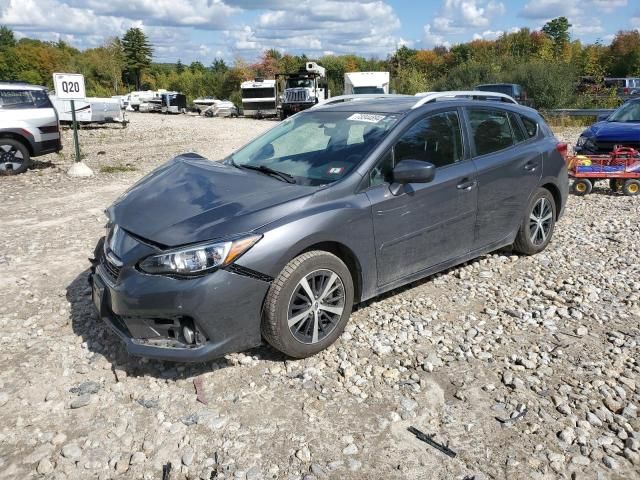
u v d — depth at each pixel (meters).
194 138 22.66
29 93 12.50
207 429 3.18
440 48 90.06
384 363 3.85
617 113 11.12
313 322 3.87
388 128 4.45
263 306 3.67
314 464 2.89
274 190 3.96
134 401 3.45
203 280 3.41
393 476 2.83
